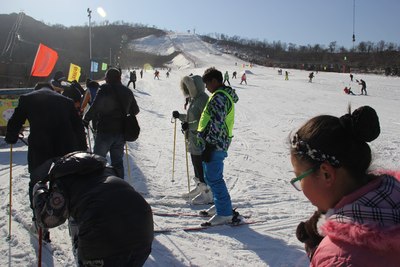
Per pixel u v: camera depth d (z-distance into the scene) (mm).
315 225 1653
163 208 5699
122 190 2379
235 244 4465
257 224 5102
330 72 73250
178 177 7480
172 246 4359
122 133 5520
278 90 35188
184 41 177625
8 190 6215
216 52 150875
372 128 1347
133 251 2285
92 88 8719
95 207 2256
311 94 31344
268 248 4379
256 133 13859
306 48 140875
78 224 2326
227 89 4738
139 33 186375
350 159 1338
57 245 4277
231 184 7250
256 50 161750
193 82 5777
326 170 1359
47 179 2617
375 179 1381
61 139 4184
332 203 1397
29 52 37781
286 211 5668
